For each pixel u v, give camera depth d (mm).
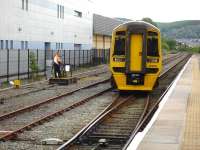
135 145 9852
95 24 73500
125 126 15258
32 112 18297
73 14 58688
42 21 45219
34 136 13367
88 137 13055
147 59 24375
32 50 39281
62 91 26984
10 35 36312
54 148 11844
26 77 36844
